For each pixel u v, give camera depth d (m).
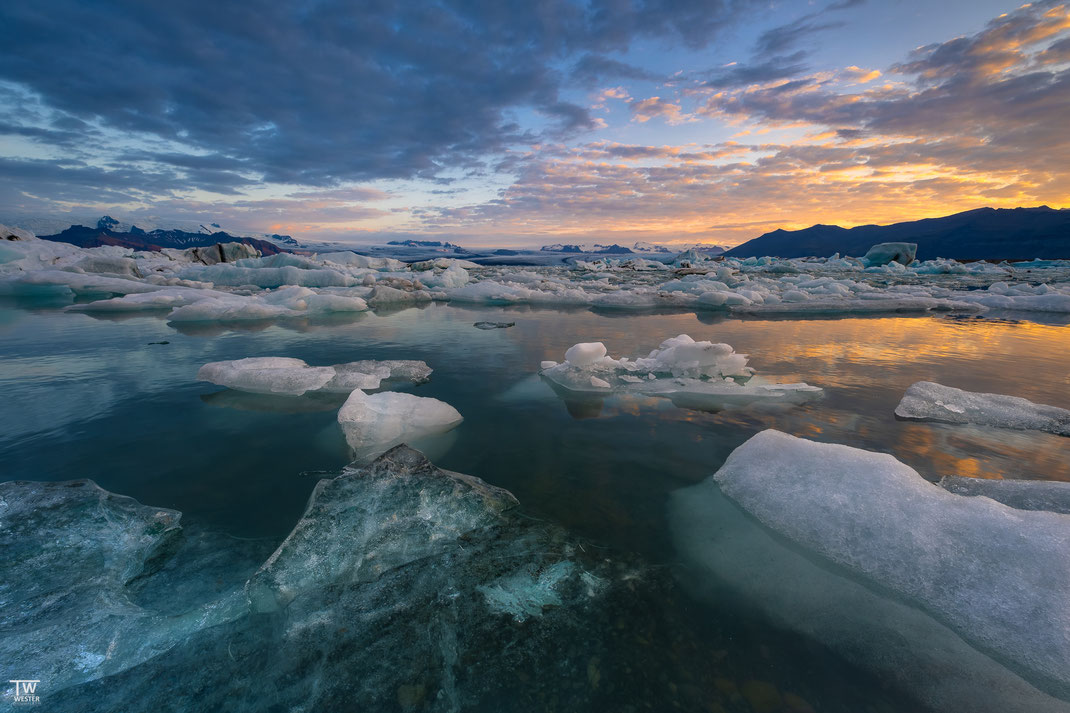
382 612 1.55
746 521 2.08
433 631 1.47
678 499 2.26
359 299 9.85
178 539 1.91
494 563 1.79
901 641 1.44
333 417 3.31
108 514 2.02
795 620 1.53
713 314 9.71
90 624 1.48
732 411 3.50
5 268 13.29
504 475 2.48
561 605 1.58
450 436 3.01
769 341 6.42
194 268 14.68
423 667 1.34
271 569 1.68
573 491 2.33
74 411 3.39
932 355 5.47
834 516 1.97
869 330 7.46
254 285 13.86
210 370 4.18
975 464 2.63
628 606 1.58
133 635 1.45
